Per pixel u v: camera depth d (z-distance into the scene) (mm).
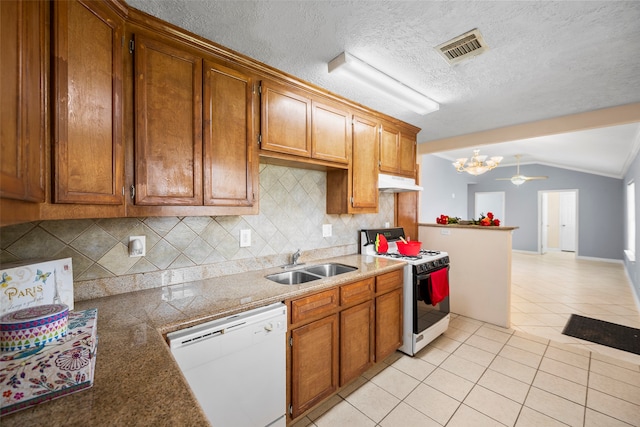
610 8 1238
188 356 1090
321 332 1653
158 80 1276
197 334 1118
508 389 1900
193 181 1380
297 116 1870
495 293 2992
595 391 1875
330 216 2535
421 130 3152
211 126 1449
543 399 1796
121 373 752
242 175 1575
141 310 1214
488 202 8734
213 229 1778
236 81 1559
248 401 1289
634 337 2699
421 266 2352
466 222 3398
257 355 1312
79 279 1320
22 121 659
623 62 1705
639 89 2094
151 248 1535
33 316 728
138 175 1206
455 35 1453
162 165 1280
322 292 1659
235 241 1887
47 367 644
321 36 1450
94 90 1012
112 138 1088
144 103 1229
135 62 1210
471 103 2354
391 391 1886
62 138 889
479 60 1690
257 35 1429
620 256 6473
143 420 579
